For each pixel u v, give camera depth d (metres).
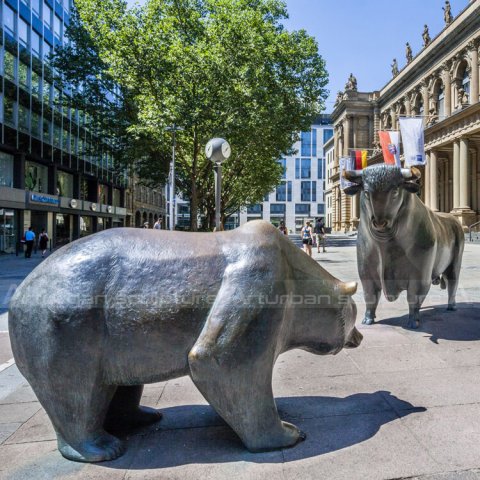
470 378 3.53
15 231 27.34
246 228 2.51
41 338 2.10
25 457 2.39
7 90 24.86
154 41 19.77
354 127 59.91
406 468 2.20
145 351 2.20
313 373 3.75
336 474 2.15
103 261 2.20
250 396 2.28
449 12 39.34
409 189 4.40
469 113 32.00
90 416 2.26
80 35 23.31
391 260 5.00
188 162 25.77
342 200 62.91
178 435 2.62
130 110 22.22
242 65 19.00
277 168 29.12
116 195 47.22
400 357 4.15
